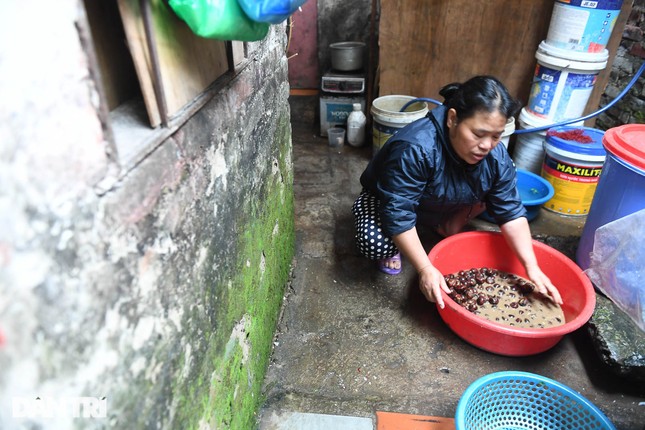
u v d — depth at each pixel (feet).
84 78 1.43
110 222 1.60
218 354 2.91
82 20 1.40
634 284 4.66
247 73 3.34
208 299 2.68
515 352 4.67
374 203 5.72
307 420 4.15
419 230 6.86
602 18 6.73
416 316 5.30
